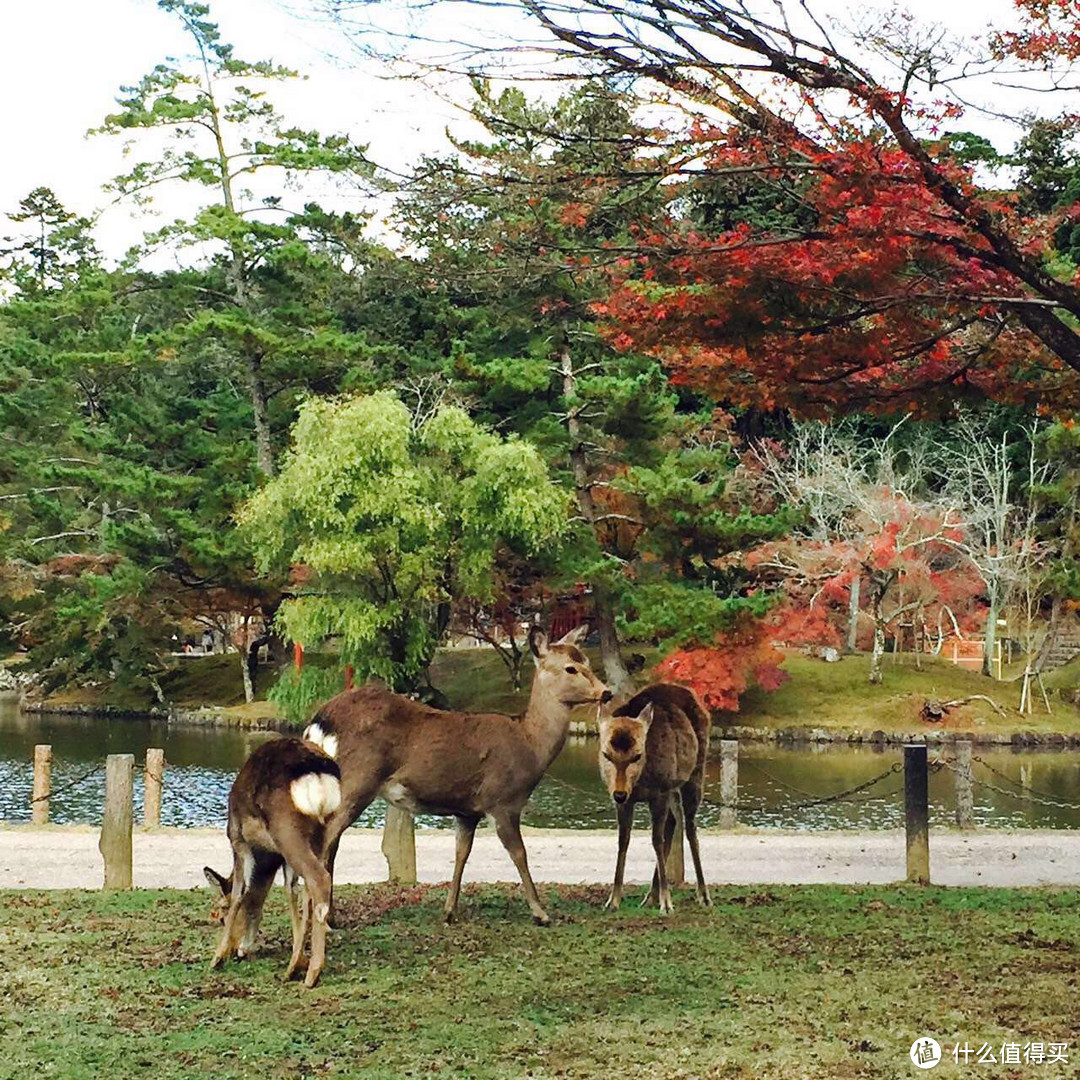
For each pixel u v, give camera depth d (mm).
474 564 30078
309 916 8766
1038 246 10203
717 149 9094
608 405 32625
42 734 34906
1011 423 38688
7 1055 6684
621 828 10352
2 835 15039
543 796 22984
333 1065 6555
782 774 26844
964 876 12938
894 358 10148
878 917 10008
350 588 31031
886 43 8844
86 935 9289
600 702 9734
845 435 40719
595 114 9211
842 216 9102
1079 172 13742
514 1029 7090
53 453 42594
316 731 9258
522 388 32656
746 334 9672
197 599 38969
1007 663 40594
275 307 37094
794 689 36375
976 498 38219
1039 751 32094
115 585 35562
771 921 9828
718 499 33125
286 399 38344
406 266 11828
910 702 34875
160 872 12688
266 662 44531
